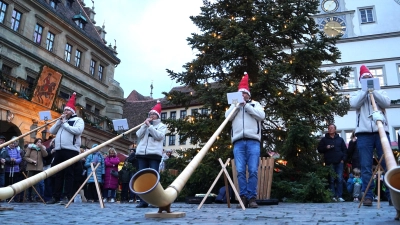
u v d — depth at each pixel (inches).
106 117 1151.0
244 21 453.4
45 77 823.1
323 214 152.6
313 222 120.6
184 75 457.7
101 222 130.5
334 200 338.6
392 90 944.3
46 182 327.9
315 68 421.4
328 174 341.1
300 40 460.1
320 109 383.6
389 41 979.3
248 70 438.6
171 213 142.5
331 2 1042.7
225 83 441.4
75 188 422.3
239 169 216.4
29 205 266.8
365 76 210.7
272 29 448.5
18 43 872.3
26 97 788.6
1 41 812.6
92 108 1141.7
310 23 434.9
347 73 440.8
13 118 759.7
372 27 1005.2
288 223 118.4
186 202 323.6
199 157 152.0
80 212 183.8
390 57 967.0
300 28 435.2
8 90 746.2
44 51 953.5
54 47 999.0
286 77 445.7
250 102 226.1
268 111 411.2
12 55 844.6
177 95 450.0
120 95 1262.3
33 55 902.4
